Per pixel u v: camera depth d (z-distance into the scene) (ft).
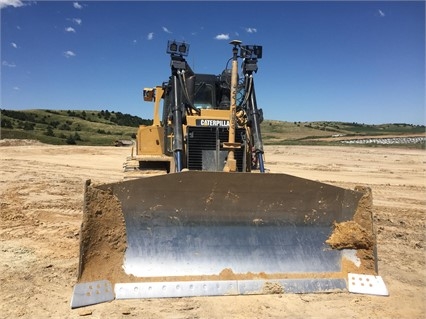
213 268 17.90
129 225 18.19
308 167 70.74
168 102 31.83
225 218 19.16
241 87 29.32
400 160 84.69
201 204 18.95
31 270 20.39
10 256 22.33
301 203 19.84
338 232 19.54
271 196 19.52
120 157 89.10
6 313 15.85
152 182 18.31
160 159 29.35
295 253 18.93
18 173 56.49
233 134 24.72
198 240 18.52
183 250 18.16
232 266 18.07
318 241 19.45
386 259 23.24
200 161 26.07
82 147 116.26
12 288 18.20
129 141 147.84
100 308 16.08
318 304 16.94
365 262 19.04
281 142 172.76
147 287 17.04
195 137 26.18
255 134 26.96
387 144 142.00
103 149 110.63
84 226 17.07
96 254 17.33
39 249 23.65
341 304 17.04
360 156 94.07
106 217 17.76
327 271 18.66
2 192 41.01
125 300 16.70
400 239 27.22
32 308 16.28
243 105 28.99
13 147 109.09
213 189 18.92
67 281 19.11
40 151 99.55
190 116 27.37
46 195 39.96
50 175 55.42
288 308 16.49
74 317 15.44
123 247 17.81
